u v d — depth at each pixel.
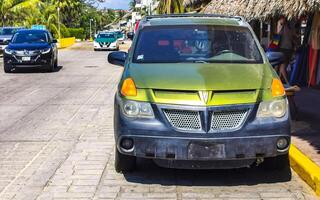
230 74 5.88
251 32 6.99
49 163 6.84
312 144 7.25
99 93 13.91
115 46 40.72
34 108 11.36
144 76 5.89
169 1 30.47
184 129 5.47
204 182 6.04
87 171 6.46
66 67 23.09
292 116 8.95
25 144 7.93
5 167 6.67
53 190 5.75
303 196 5.55
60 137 8.40
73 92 14.13
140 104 5.61
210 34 6.88
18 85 15.89
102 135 8.52
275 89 5.77
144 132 5.53
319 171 5.79
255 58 6.57
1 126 9.34
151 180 6.11
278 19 13.42
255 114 5.55
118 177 6.21
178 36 6.87
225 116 5.50
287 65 13.34
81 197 5.53
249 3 12.71
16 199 5.48
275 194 5.61
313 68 13.29
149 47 6.71
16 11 52.97
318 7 7.59
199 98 5.50
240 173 6.36
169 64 6.30
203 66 6.16
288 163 6.20
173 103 5.51
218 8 17.16
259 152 5.53
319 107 10.16
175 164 5.66
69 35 71.62
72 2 79.94
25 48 19.94
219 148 5.44
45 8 64.75
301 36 15.18
